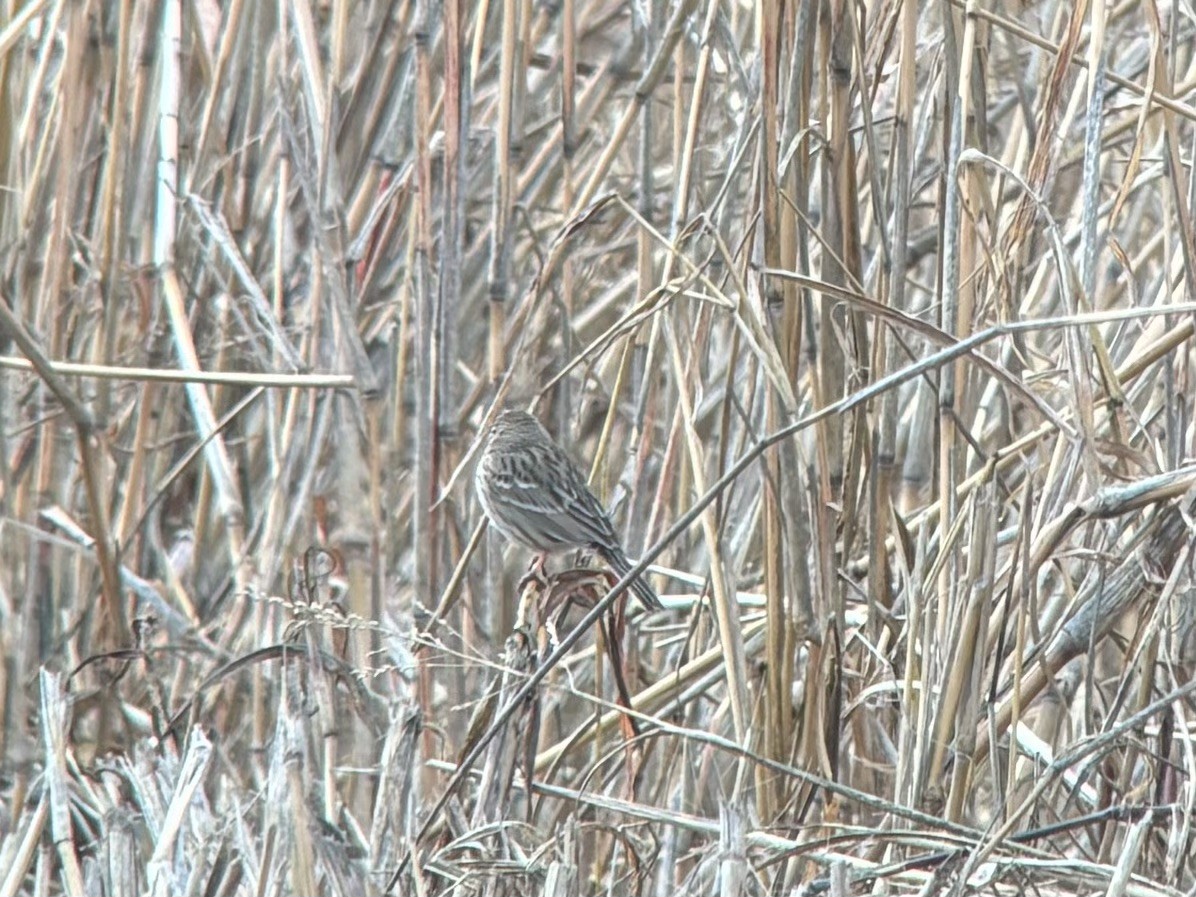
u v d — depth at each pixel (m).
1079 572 10.41
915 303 14.46
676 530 7.68
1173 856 7.61
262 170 13.64
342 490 10.75
